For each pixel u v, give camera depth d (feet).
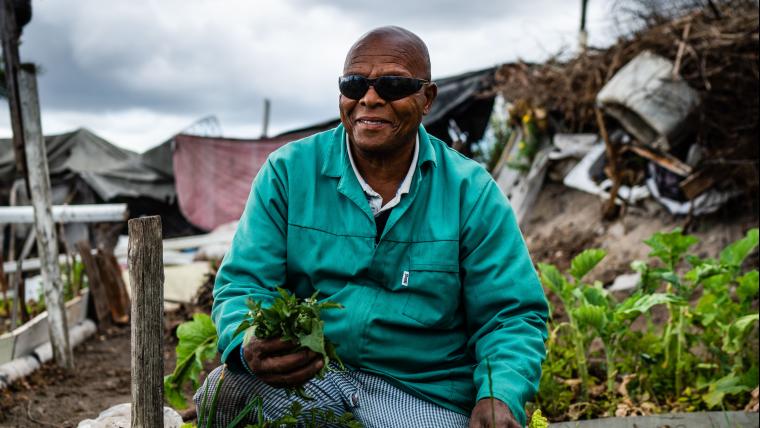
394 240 7.88
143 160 55.31
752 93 20.02
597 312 13.00
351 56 7.88
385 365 7.95
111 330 22.06
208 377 8.02
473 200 8.11
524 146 28.02
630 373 14.10
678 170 21.18
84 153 57.93
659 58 21.33
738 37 19.22
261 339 6.76
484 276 8.02
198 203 48.29
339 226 7.99
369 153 7.83
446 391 7.97
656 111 20.71
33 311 21.67
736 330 13.08
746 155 20.04
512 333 7.75
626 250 21.95
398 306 7.86
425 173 8.16
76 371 17.37
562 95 25.62
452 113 35.76
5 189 53.57
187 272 26.91
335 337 7.85
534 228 26.04
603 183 24.25
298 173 8.13
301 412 7.56
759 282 13.99
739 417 11.94
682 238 14.37
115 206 20.89
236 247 8.07
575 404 12.92
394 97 7.63
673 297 12.65
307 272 7.98
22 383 15.92
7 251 45.16
